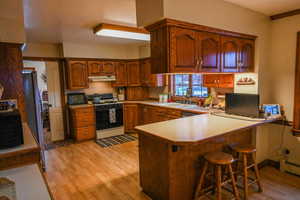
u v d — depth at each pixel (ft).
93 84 17.37
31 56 14.74
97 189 8.55
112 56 17.01
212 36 7.61
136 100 18.06
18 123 5.58
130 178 9.41
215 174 7.11
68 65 15.14
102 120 15.93
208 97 12.16
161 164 6.99
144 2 6.77
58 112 16.17
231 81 10.39
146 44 16.40
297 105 9.25
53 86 15.93
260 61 9.52
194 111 11.19
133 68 17.62
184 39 6.79
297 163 9.50
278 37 9.76
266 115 8.67
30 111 10.38
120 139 15.57
